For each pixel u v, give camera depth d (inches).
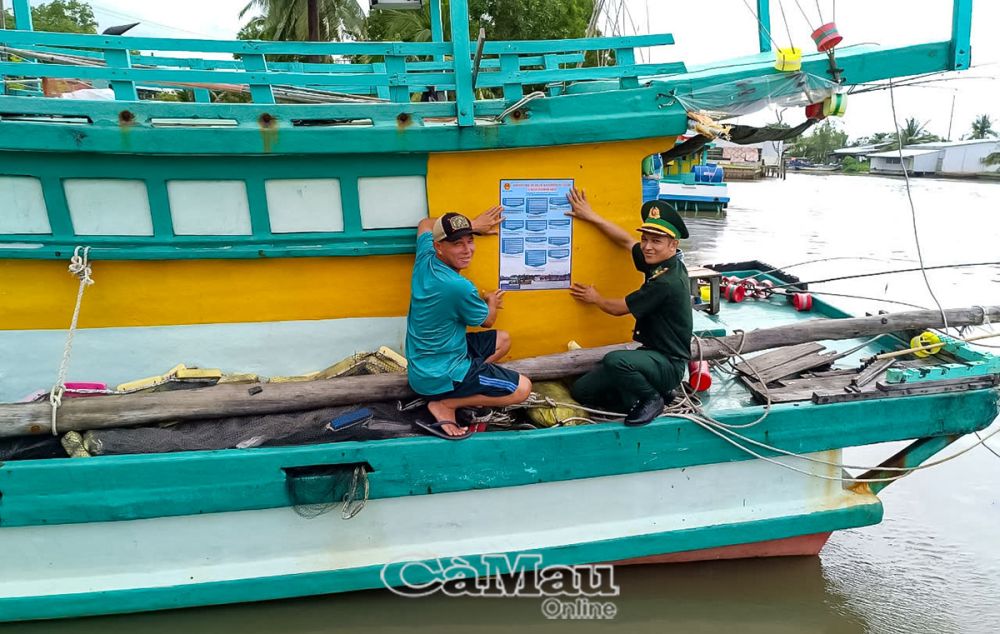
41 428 164.6
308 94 228.7
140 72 165.6
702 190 1074.1
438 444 167.2
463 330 172.6
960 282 564.1
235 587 170.9
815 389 189.6
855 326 215.6
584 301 195.5
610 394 184.2
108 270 177.6
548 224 188.1
